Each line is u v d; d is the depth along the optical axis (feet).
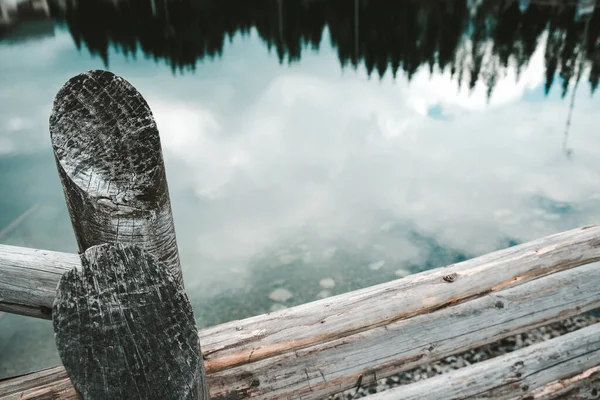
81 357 2.58
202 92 55.98
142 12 130.62
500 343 11.53
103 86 3.46
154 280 2.76
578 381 6.65
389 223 19.35
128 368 2.62
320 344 5.73
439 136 32.96
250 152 31.12
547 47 70.38
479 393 6.14
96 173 3.49
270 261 16.66
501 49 74.43
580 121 34.94
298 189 23.98
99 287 2.66
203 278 15.71
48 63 72.43
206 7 139.85
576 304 6.61
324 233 18.70
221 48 91.86
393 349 5.82
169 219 4.02
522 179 23.59
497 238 17.72
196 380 2.78
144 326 2.68
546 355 6.47
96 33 101.55
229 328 5.54
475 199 21.42
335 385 5.63
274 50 91.15
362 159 28.58
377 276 15.51
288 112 44.60
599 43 67.72
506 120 36.68
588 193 21.35
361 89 56.08
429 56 76.38
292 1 139.74
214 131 37.60
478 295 6.37
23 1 110.93
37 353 12.13
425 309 6.06
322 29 107.86
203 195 23.49
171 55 82.17
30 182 24.12
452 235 18.13
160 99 52.03
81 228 3.80
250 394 5.32
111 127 3.48
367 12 118.42
